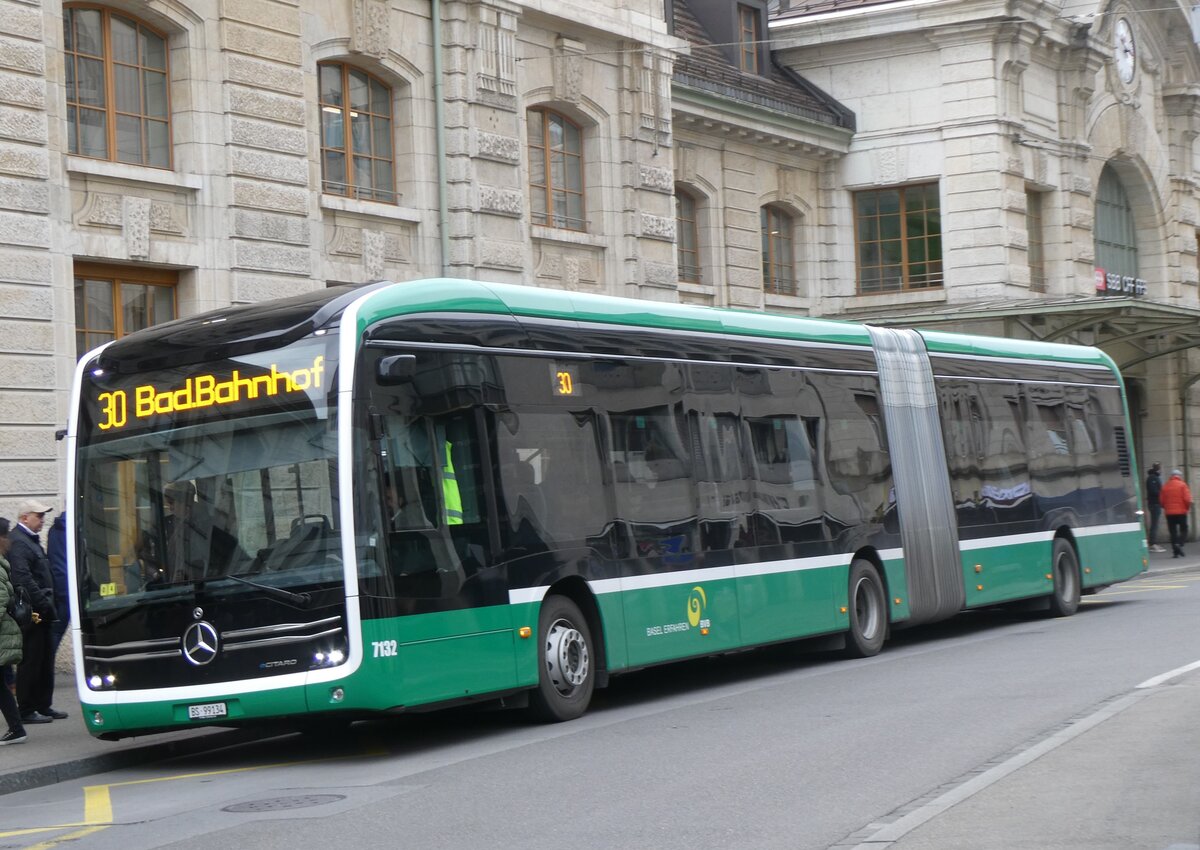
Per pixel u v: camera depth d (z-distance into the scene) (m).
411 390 12.73
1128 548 25.34
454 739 13.46
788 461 17.62
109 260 20.00
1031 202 40.31
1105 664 15.85
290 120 22.31
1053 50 39.94
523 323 14.11
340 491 12.08
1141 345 42.38
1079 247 41.38
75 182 19.61
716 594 16.06
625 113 29.23
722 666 19.12
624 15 28.94
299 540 12.17
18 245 18.58
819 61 38.53
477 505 13.23
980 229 37.19
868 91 38.16
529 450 13.88
